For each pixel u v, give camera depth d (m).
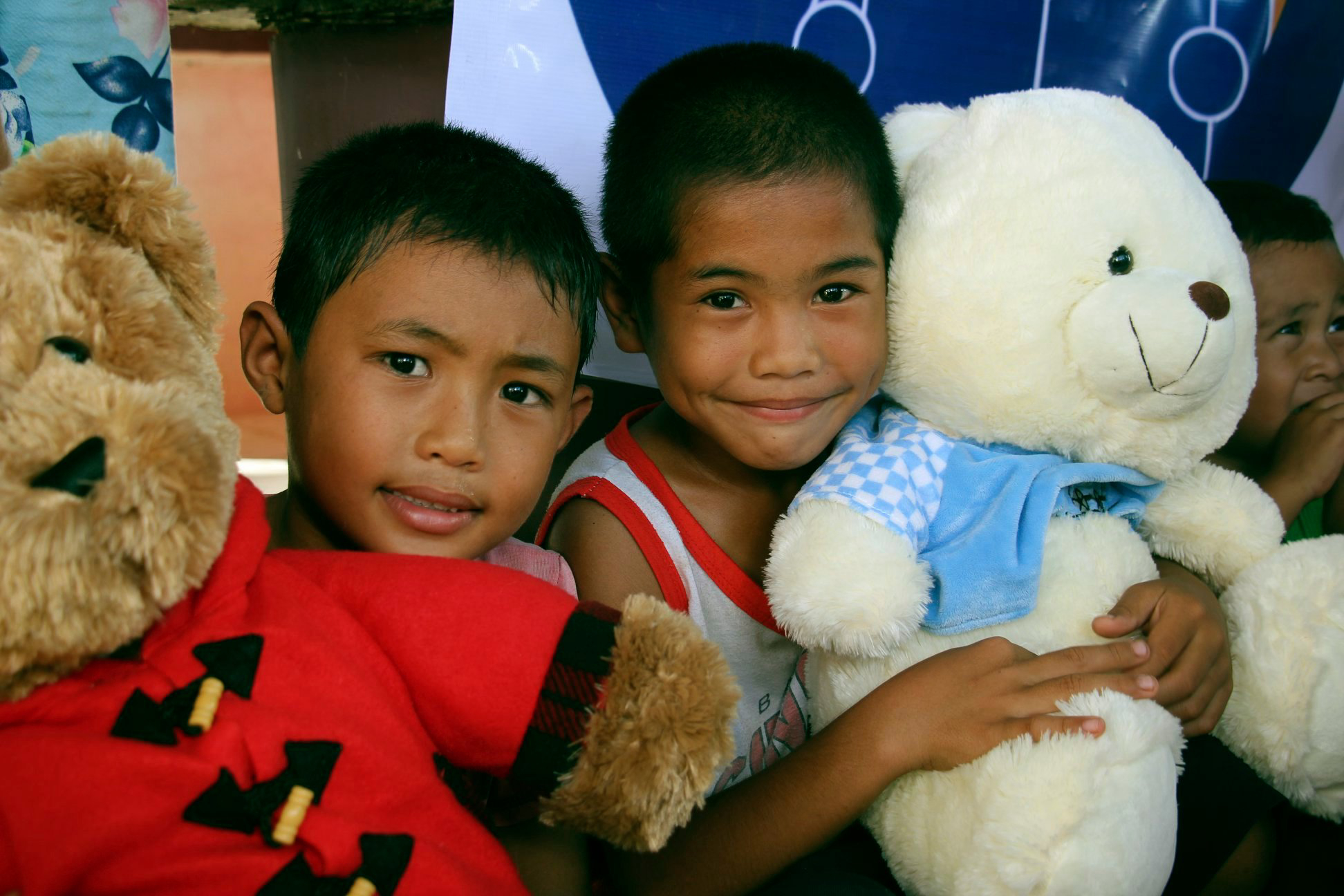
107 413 0.55
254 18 1.51
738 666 1.18
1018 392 1.05
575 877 0.92
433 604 0.74
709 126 1.02
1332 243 1.55
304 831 0.63
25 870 0.55
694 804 0.71
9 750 0.57
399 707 0.71
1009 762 0.89
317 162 1.02
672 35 1.43
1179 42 1.68
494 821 0.89
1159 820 0.90
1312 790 1.13
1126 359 0.99
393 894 0.64
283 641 0.68
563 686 0.72
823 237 1.02
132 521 0.54
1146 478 1.15
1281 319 1.51
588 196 1.41
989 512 1.05
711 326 1.06
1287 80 1.75
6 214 0.65
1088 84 1.65
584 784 0.70
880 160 1.09
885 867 1.15
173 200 0.71
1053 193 1.03
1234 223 1.52
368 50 1.53
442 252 0.87
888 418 1.18
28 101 1.22
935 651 1.04
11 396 0.55
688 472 1.20
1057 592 1.06
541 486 0.96
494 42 1.37
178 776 0.60
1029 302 1.03
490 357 0.89
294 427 0.94
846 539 0.97
